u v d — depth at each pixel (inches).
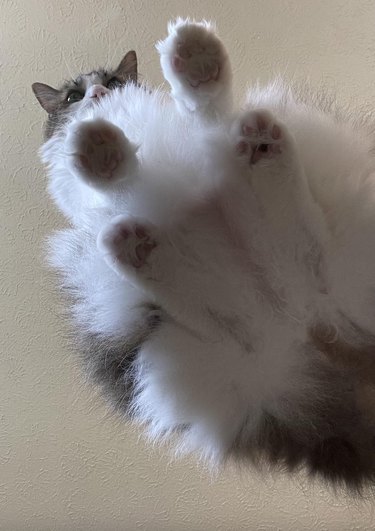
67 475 29.6
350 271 13.4
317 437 13.9
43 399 29.8
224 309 13.6
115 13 28.7
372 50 27.7
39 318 29.7
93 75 24.6
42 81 28.9
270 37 27.9
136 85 20.3
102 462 29.4
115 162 12.6
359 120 15.6
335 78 27.5
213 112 13.4
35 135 29.1
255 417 14.1
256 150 12.7
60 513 29.5
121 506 29.2
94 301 14.7
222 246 13.7
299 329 13.7
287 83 18.3
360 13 27.9
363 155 14.3
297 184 12.8
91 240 14.7
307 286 13.5
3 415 30.0
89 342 15.4
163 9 28.5
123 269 12.9
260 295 13.6
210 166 13.7
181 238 13.6
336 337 13.6
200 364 13.8
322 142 14.0
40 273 29.5
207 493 28.8
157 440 15.2
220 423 14.2
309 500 28.1
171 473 29.0
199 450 14.7
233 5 28.1
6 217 29.5
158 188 13.7
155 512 29.0
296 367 13.8
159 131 14.3
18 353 29.9
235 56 27.7
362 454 13.9
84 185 14.3
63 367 29.6
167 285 13.1
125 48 28.6
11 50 29.0
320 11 28.0
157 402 14.2
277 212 13.1
